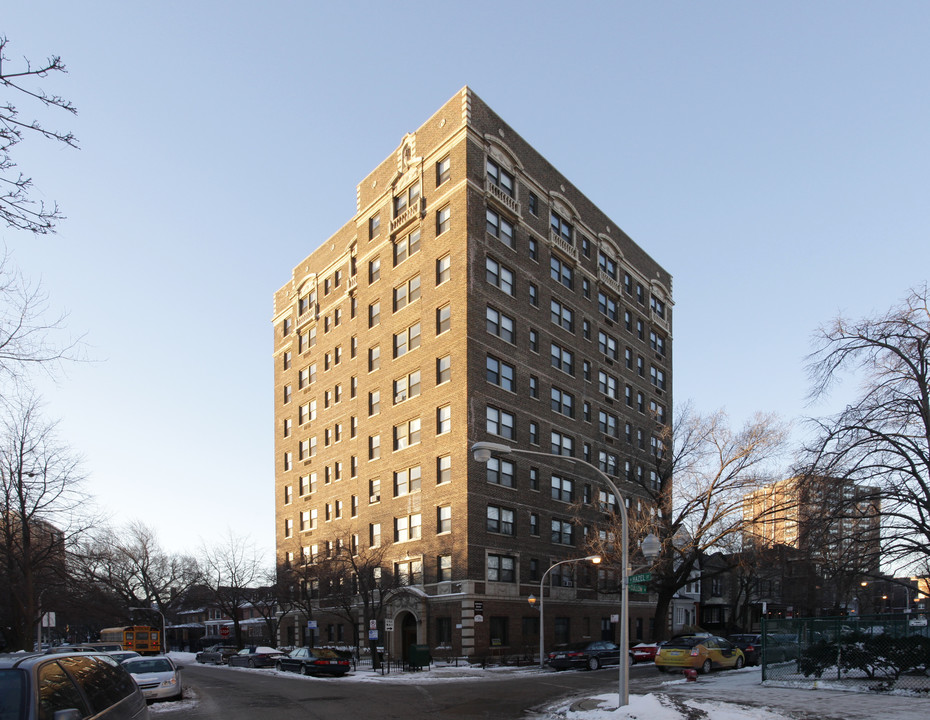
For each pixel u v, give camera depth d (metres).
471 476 38.53
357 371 49.59
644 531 36.91
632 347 57.00
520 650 39.47
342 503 49.78
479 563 38.03
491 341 41.38
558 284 48.34
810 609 53.69
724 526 36.91
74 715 6.21
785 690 20.17
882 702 16.95
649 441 57.09
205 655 54.97
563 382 47.34
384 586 40.06
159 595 70.56
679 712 15.71
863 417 20.75
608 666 35.59
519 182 45.66
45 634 91.56
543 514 43.41
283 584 50.38
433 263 42.91
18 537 34.94
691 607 66.00
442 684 27.45
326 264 55.78
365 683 28.77
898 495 20.06
